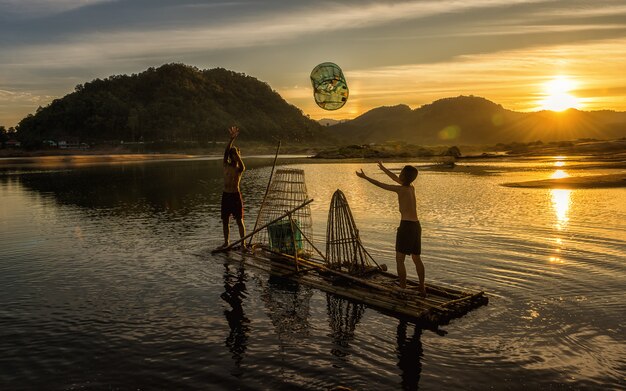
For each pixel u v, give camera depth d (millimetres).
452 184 27906
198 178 39625
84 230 14781
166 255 11242
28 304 7918
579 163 47844
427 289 8180
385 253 11195
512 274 9250
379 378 5316
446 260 10336
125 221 16516
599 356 5797
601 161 49875
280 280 9227
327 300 8062
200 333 6656
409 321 7062
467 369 5520
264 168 53469
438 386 5133
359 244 9367
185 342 6352
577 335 6410
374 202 20797
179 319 7207
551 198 20453
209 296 8281
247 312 7500
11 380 5367
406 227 7844
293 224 10617
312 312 7488
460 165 49781
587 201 19297
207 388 5133
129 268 10125
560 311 7281
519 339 6332
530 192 22797
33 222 16594
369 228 14281
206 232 14141
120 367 5652
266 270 9781
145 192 27516
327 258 9719
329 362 5730
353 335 6559
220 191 27719
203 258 10922
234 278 9367
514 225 14266
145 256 11156
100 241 12977
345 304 7848
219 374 5441
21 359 5887
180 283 9047
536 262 10062
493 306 7559
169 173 47719
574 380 5230
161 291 8578
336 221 9719
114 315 7391
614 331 6516
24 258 11094
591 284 8547
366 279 8953
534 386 5113
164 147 188125
